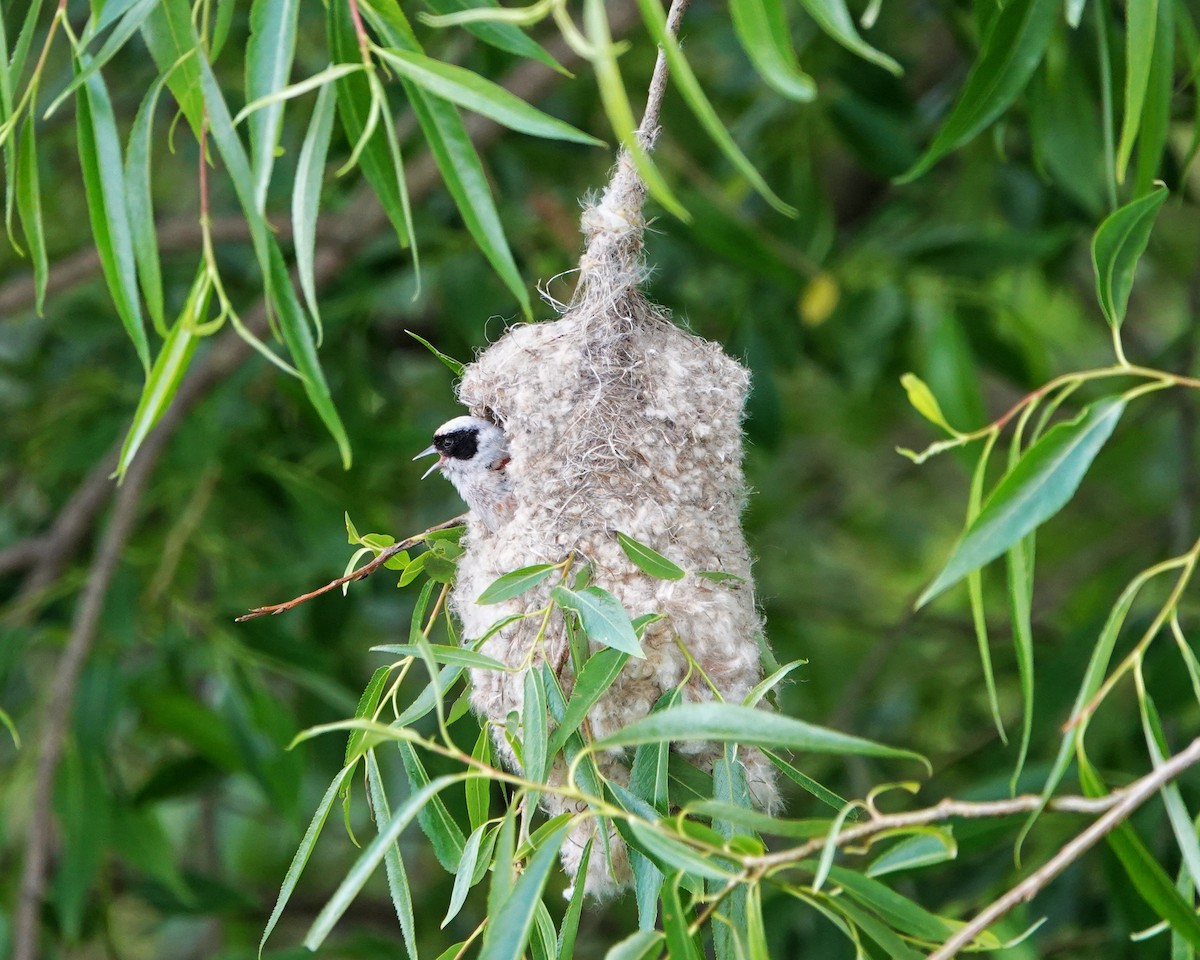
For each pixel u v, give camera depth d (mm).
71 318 10117
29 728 9914
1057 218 9750
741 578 5266
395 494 10945
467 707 5328
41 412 10641
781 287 9367
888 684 11312
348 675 10094
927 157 5031
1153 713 3906
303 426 10000
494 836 4375
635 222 5496
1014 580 4270
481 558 5523
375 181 4836
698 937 3885
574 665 4668
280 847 12484
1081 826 8195
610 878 5039
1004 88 4984
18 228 10711
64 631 8977
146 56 10188
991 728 9984
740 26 3699
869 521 13195
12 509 10742
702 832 3799
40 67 4367
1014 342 9539
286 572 9141
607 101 3230
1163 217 11492
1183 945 4242
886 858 3943
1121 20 7152
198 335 4059
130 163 4316
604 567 5191
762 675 5445
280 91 3857
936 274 9445
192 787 8602
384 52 3975
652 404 5418
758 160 10047
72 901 7977
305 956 8250
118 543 8945
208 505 9852
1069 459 3885
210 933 12242
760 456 10531
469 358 10227
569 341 5504
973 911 7941
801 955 8273
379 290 9711
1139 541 11695
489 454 5680
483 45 8992
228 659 8516
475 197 4289
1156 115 5023
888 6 9945
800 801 9867
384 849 3707
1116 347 3992
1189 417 9844
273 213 9727
